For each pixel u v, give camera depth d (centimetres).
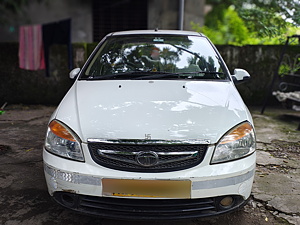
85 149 205
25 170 324
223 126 214
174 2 772
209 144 204
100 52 323
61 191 210
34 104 642
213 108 230
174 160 200
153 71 291
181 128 208
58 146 213
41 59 606
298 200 269
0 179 302
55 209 254
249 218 246
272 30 604
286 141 421
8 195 273
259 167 338
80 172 201
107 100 239
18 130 462
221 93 257
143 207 202
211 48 327
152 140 201
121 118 216
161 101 235
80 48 612
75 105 238
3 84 628
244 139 215
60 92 635
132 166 201
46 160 215
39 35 598
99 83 272
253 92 638
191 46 323
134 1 802
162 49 317
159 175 197
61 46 616
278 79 629
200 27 806
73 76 319
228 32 869
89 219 243
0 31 743
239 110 236
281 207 258
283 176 316
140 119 214
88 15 797
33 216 244
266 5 649
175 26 780
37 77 629
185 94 248
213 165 203
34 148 387
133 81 272
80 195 207
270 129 477
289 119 539
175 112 222
